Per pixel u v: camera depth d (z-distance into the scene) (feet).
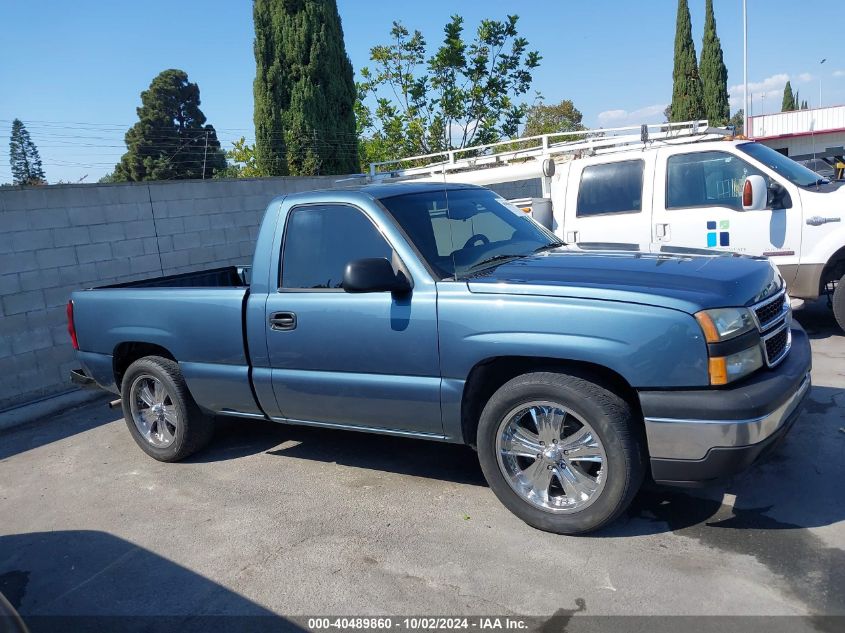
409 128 62.44
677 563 11.07
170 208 29.07
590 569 11.13
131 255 27.50
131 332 17.33
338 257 14.29
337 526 13.43
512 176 32.76
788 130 97.81
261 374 15.23
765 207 22.35
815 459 14.15
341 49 50.01
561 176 25.89
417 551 12.21
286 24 47.47
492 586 10.95
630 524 12.41
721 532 11.86
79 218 25.55
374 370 13.61
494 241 14.89
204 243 30.55
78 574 12.74
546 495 12.35
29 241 23.99
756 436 10.72
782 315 12.67
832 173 45.37
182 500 15.42
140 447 18.69
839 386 18.16
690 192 23.62
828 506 12.35
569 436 12.03
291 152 48.44
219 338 15.74
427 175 35.14
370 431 14.39
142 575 12.44
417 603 10.72
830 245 21.65
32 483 17.49
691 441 10.87
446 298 12.63
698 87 110.11
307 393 14.64
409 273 13.28
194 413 17.22
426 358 12.89
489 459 12.66
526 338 11.77
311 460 17.02
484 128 64.08
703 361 10.78
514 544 12.12
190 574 12.29
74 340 18.88
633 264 12.91
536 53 63.31
